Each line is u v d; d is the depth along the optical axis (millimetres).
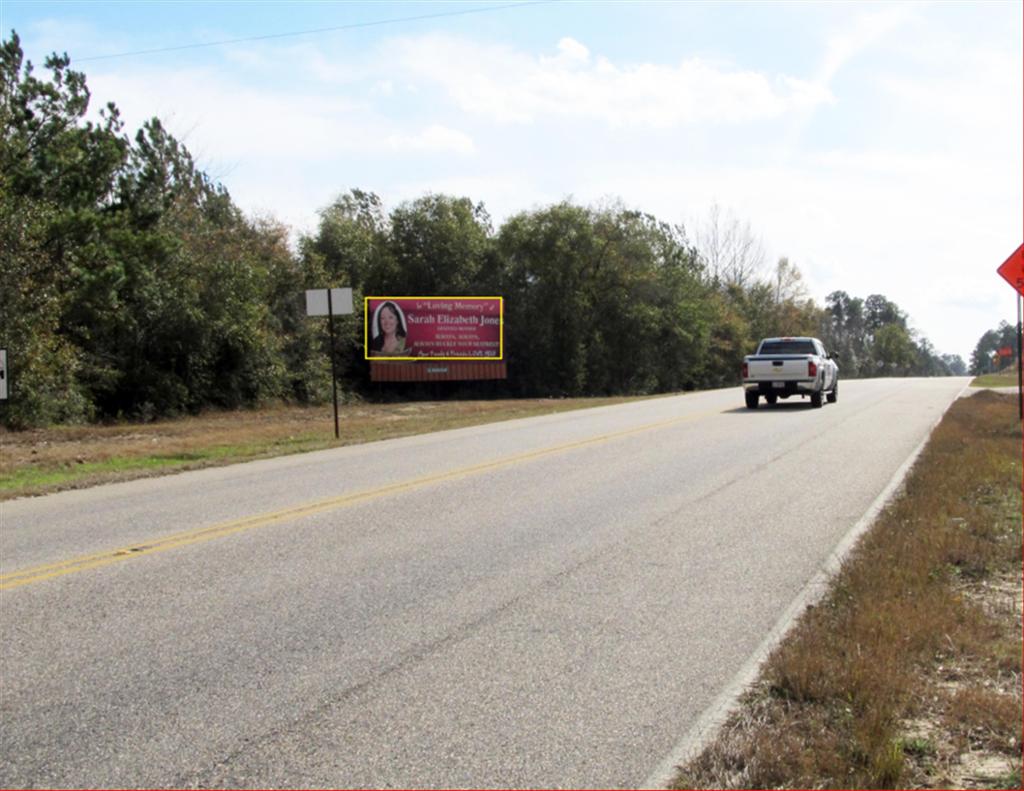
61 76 28500
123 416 30703
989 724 4379
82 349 29578
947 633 5578
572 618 6285
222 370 36031
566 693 4922
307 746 4281
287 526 9570
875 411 24578
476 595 6867
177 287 33094
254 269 36688
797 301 87500
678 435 18781
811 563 7836
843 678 4770
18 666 5352
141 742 4328
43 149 27828
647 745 4273
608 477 12930
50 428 25422
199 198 40250
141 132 35625
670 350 61562
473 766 4074
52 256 27000
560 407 30984
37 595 6887
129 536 9180
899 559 7371
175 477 14211
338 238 50000
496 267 54969
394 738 4363
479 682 5086
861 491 11477
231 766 4082
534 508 10539
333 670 5277
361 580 7312
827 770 3900
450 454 16281
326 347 44906
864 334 160000
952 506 9602
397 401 47219
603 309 57094
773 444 16812
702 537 8922
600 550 8375
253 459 16531
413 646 5703
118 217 29859
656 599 6750
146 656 5520
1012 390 35688
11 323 24906
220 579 7352
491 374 49844
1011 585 6922
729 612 6410
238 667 5324
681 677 5152
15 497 12297
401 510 10484
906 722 4434
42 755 4203
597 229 56375
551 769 4043
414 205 53531
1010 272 10930
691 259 73625
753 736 4180
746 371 26203
